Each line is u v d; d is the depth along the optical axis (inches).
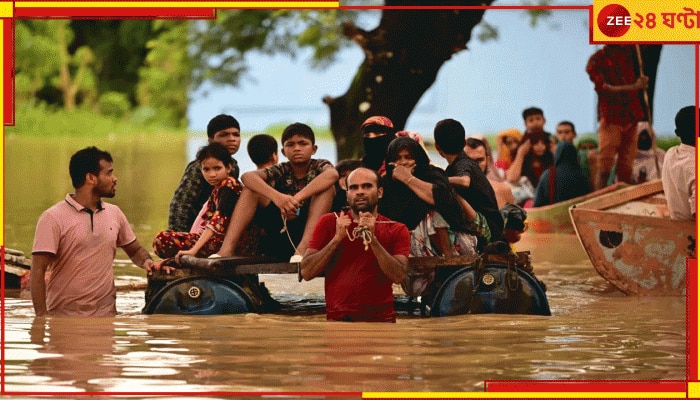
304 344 404.8
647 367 375.6
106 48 3206.2
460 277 476.1
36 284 469.1
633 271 553.6
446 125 507.8
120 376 353.1
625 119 911.7
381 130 512.1
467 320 458.9
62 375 354.3
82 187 476.1
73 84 3085.6
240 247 499.8
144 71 3142.2
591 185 930.7
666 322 462.3
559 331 438.0
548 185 892.6
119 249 744.3
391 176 491.8
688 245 550.9
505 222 552.4
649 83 999.6
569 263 687.7
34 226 852.6
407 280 499.5
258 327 441.7
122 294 554.3
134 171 1594.5
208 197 550.0
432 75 990.4
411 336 422.3
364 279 455.8
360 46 984.3
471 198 501.0
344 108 1006.4
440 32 971.9
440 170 489.7
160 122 3176.7
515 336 425.7
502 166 1023.6
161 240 502.9
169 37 1712.6
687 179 542.3
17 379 347.9
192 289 476.1
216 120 562.3
